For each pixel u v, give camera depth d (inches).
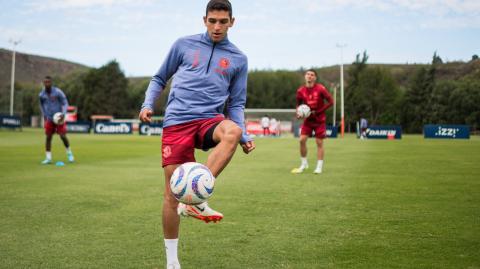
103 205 226.4
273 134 1577.3
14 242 156.3
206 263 134.8
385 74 2625.5
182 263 134.9
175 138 133.4
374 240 159.6
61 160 494.0
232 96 145.5
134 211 211.0
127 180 327.0
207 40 139.5
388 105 2551.7
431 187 292.8
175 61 141.8
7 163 455.8
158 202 235.3
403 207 222.2
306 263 133.8
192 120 132.8
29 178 335.9
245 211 212.1
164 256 141.2
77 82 3159.5
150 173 372.5
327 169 413.4
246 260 137.3
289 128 2076.8
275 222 188.5
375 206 225.1
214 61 137.7
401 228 177.6
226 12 134.8
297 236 165.5
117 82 3041.3
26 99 2952.8
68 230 173.8
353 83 2630.4
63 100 461.1
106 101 2987.2
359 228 177.8
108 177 344.5
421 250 146.7
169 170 132.8
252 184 308.3
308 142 1017.5
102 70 3016.7
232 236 165.6
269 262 135.1
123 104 3065.9
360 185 303.3
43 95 453.7
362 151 678.5
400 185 302.8
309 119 387.5
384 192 271.9
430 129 1370.6
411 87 2416.3
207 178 109.3
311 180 330.6
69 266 130.9
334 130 1425.9
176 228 127.6
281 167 435.2
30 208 217.8
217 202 236.4
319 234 168.2
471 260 136.0
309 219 194.5
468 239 160.6
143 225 182.5
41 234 167.5
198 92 134.9
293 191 275.7
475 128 2237.9
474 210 214.2
